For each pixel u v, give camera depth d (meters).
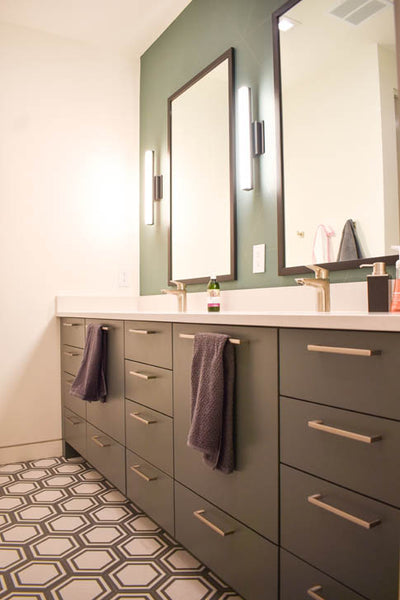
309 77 1.80
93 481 2.37
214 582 1.46
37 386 2.76
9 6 2.54
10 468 2.57
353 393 0.94
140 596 1.39
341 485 0.96
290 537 1.09
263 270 2.01
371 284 1.41
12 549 1.67
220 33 2.30
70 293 2.87
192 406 1.37
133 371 1.87
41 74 2.80
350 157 1.64
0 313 2.66
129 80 3.08
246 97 2.07
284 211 1.90
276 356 1.14
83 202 2.92
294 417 1.08
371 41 1.58
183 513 1.52
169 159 2.72
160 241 2.85
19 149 2.73
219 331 1.34
